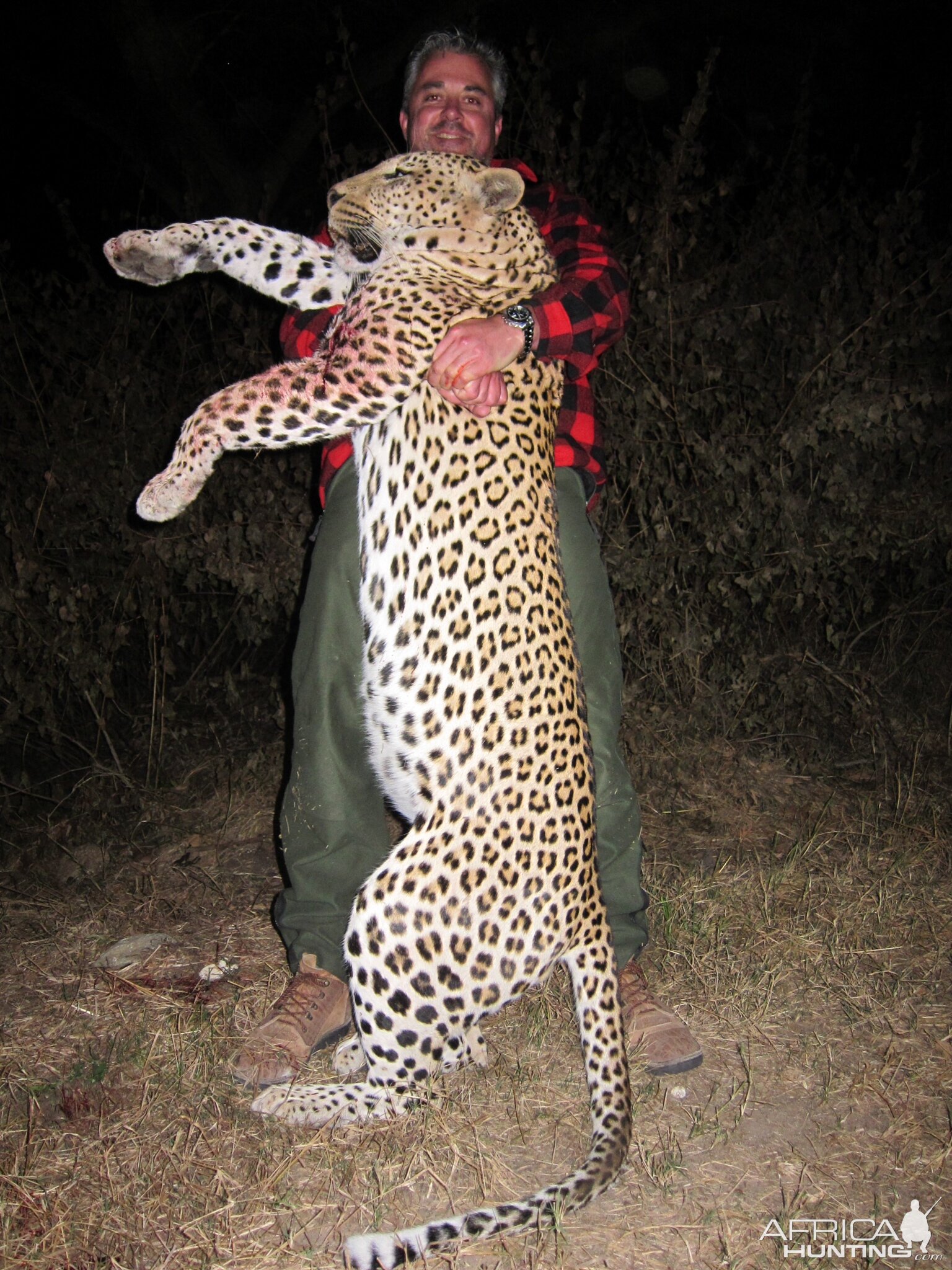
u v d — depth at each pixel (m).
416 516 2.00
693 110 3.27
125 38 4.43
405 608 2.01
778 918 2.66
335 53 3.55
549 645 1.98
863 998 2.37
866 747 3.69
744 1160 1.92
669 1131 1.99
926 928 2.65
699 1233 1.77
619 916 2.34
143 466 3.49
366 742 2.21
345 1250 1.64
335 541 2.20
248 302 3.58
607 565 3.47
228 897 2.85
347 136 5.08
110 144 5.50
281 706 3.76
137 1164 1.87
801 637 3.82
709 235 3.66
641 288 3.34
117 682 3.87
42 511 3.38
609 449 3.52
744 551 3.55
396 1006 1.90
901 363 3.56
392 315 1.96
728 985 2.40
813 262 3.65
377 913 1.89
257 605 3.48
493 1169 1.88
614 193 3.42
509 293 2.06
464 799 1.92
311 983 2.24
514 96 3.74
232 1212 1.78
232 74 5.44
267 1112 2.00
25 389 3.62
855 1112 2.04
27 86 4.98
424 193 2.01
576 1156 1.93
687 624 3.56
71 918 2.77
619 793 2.36
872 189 4.60
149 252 2.17
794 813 3.31
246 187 4.73
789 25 5.15
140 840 3.23
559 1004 2.32
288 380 1.92
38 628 3.39
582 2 5.04
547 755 1.94
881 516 3.55
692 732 3.62
